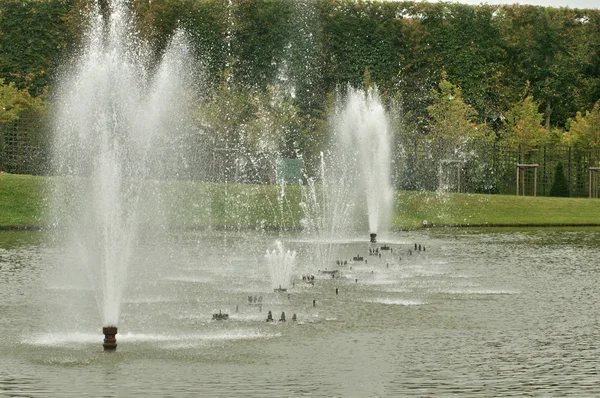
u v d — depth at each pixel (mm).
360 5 73062
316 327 21672
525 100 73125
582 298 25906
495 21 76188
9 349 19141
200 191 56812
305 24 72125
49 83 67500
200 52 71062
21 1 67562
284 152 65500
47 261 32844
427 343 19906
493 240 44031
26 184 52938
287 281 29109
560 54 80375
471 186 68875
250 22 71625
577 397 15766
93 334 20781
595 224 54750
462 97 74938
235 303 25047
